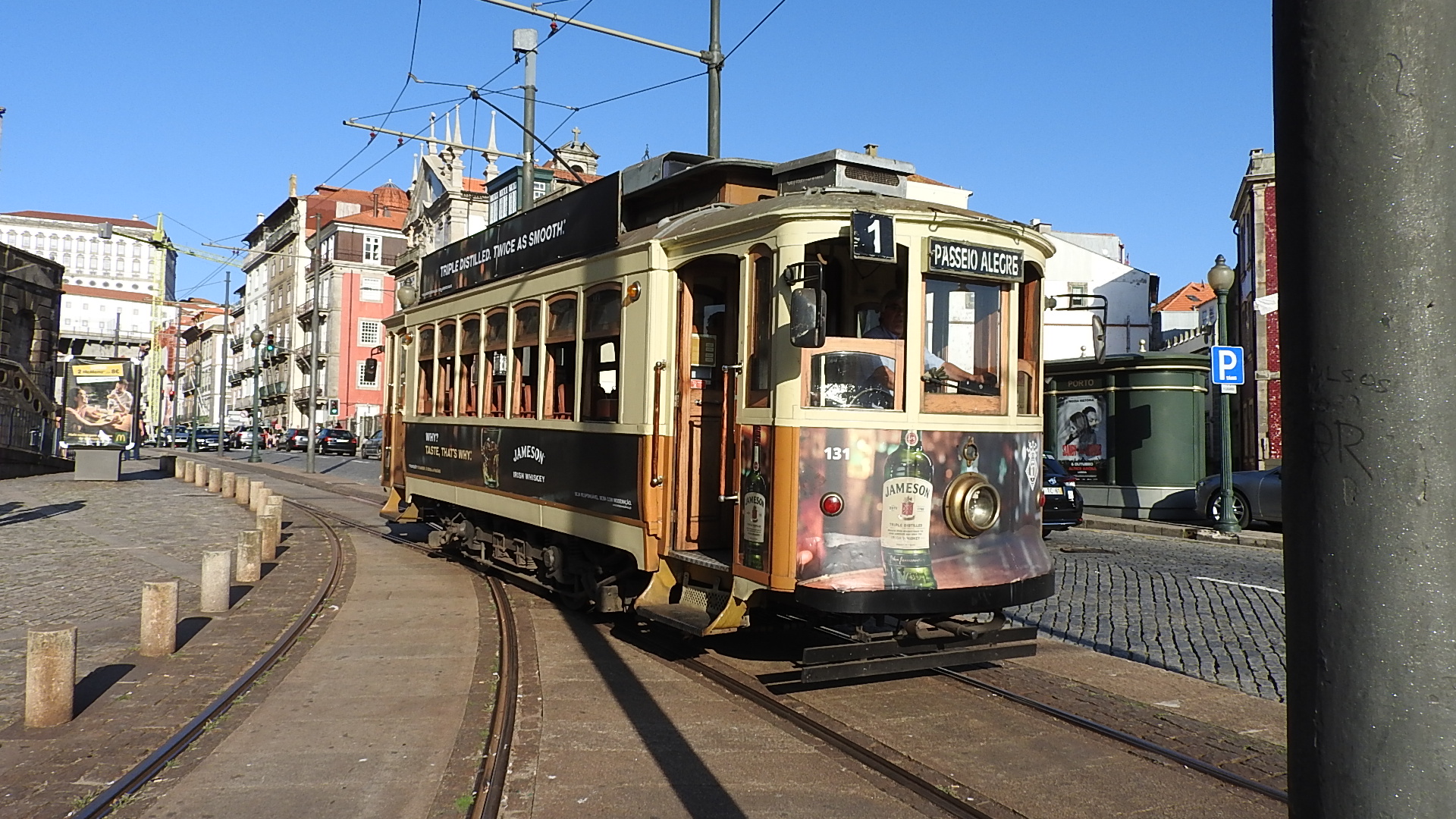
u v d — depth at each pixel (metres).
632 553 7.93
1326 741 1.45
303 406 71.44
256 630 8.72
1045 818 4.64
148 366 106.88
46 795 4.86
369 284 68.50
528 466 9.81
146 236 40.81
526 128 16.61
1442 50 1.42
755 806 4.77
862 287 7.03
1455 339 1.39
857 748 5.58
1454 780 1.36
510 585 11.23
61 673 5.98
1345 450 1.43
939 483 6.67
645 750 5.57
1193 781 5.13
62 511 19.17
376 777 5.15
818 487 6.50
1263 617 9.58
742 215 7.08
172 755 5.45
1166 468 20.02
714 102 14.43
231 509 20.39
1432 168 1.41
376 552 14.10
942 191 35.22
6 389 29.91
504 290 10.48
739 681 7.06
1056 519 17.44
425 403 13.09
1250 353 30.81
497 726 5.98
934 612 6.52
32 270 33.59
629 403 8.04
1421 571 1.38
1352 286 1.43
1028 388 7.25
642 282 7.95
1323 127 1.47
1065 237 46.66
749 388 6.99
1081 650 8.21
